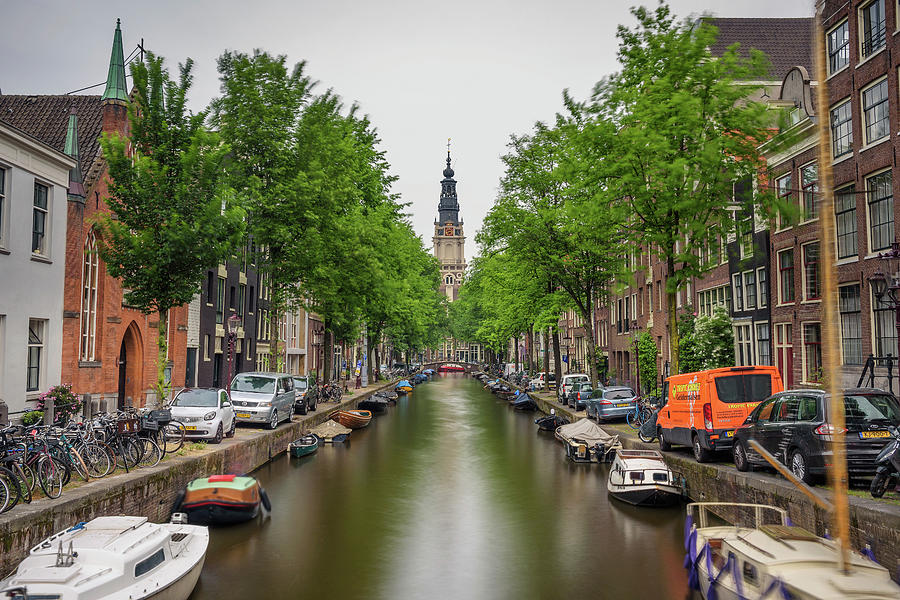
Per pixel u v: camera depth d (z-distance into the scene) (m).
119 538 9.02
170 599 9.02
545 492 17.91
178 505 13.94
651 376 34.44
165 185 16.53
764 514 12.26
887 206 18.75
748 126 17.53
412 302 47.16
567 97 22.42
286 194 24.92
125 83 25.16
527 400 45.34
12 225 18.25
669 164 17.11
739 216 24.48
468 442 28.33
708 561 9.36
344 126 27.59
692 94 17.81
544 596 10.21
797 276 22.89
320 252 26.80
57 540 8.92
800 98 23.66
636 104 18.34
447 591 10.43
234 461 18.42
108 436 14.22
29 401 19.11
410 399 57.19
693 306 32.34
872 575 7.26
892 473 10.40
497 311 54.81
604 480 19.69
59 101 26.45
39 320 19.92
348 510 15.72
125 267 16.39
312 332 60.66
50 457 11.24
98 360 24.30
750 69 17.92
